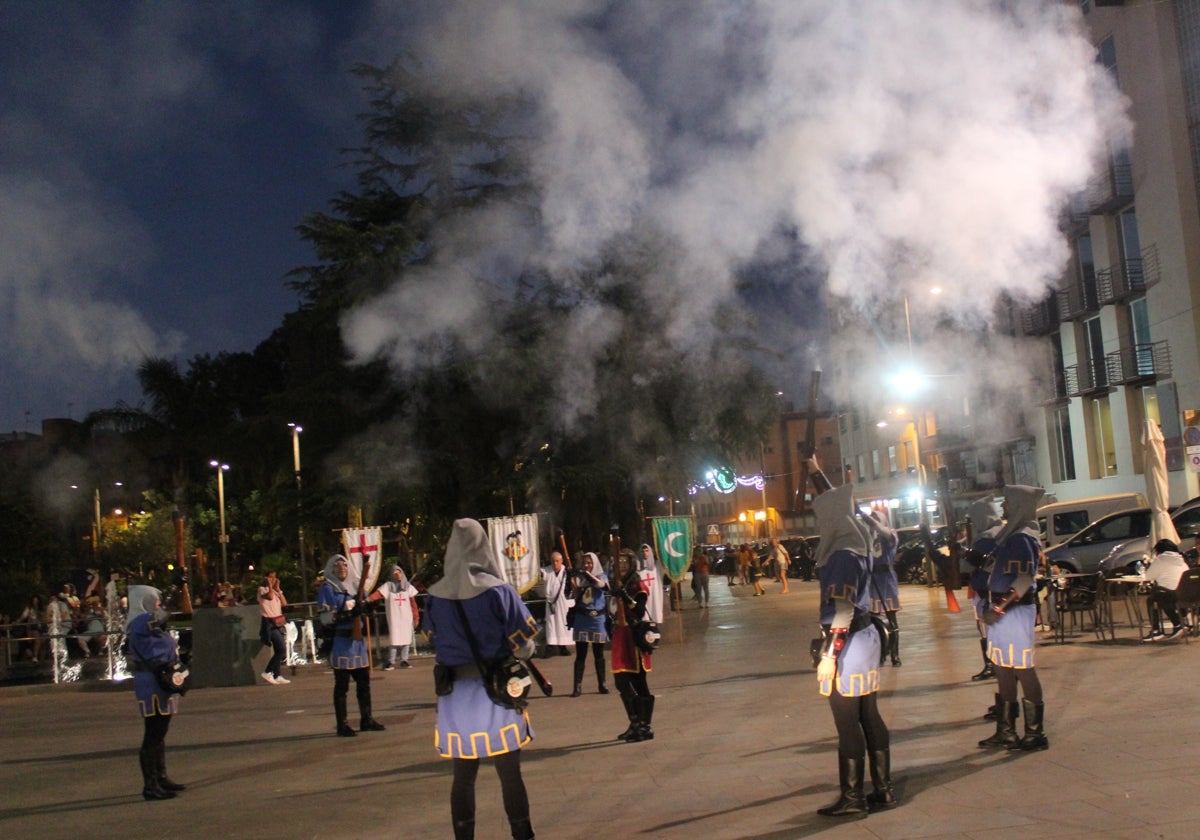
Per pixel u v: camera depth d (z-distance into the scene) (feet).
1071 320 115.44
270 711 45.21
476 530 17.67
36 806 26.81
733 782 23.56
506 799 17.46
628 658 30.53
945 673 39.99
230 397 170.09
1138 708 28.73
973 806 19.60
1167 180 96.89
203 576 147.23
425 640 73.46
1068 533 86.84
